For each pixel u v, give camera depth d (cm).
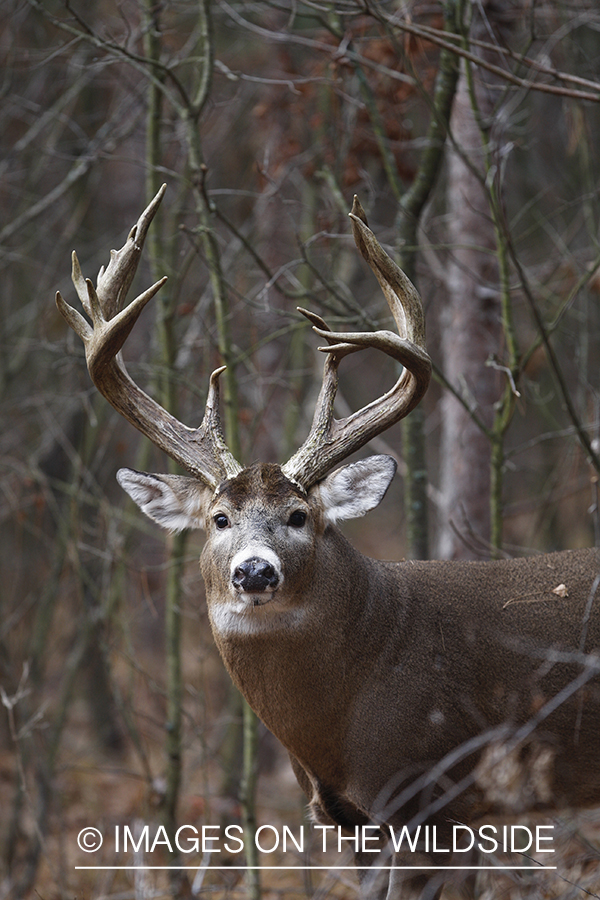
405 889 803
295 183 1534
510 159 1548
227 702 1557
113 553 1251
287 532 772
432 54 1330
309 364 1656
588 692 820
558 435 1034
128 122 1491
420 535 1055
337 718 802
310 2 1038
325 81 1115
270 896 1126
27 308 1672
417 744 800
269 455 1719
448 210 1504
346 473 815
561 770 838
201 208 1023
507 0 1198
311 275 1452
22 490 1551
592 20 1191
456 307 1231
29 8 1477
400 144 1200
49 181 1894
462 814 815
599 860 833
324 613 788
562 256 1220
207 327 1138
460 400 985
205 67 1030
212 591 801
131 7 1619
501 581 855
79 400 1430
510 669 823
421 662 813
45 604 1476
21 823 1480
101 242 1880
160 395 1188
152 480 846
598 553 869
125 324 794
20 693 1129
